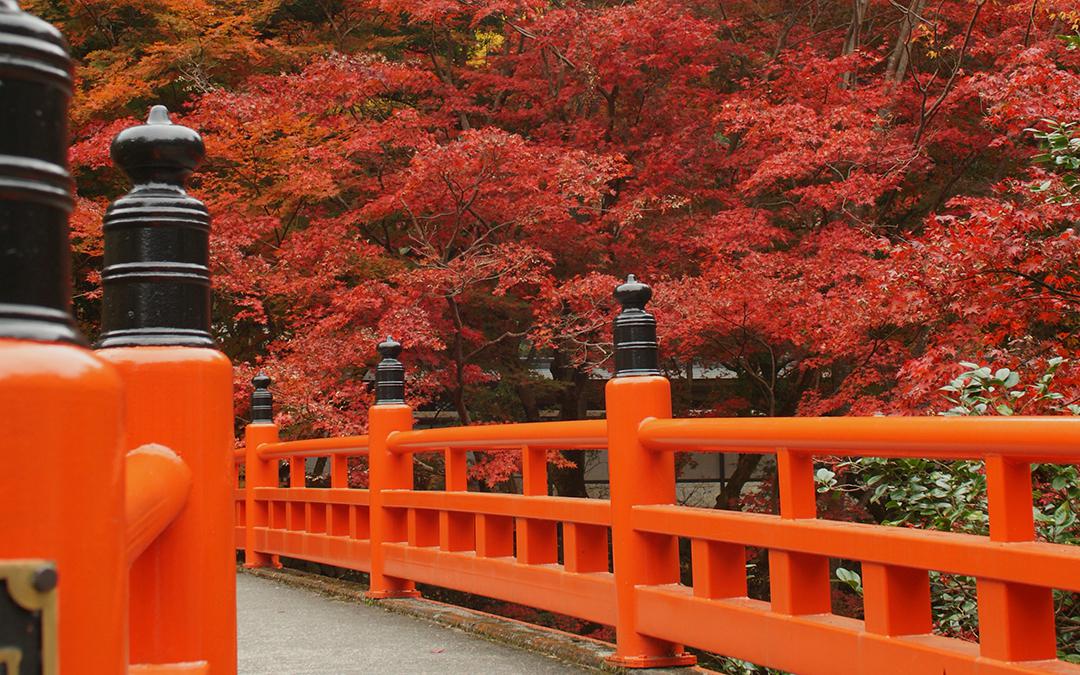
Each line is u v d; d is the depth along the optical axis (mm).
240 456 8773
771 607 2959
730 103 11367
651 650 3623
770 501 12445
